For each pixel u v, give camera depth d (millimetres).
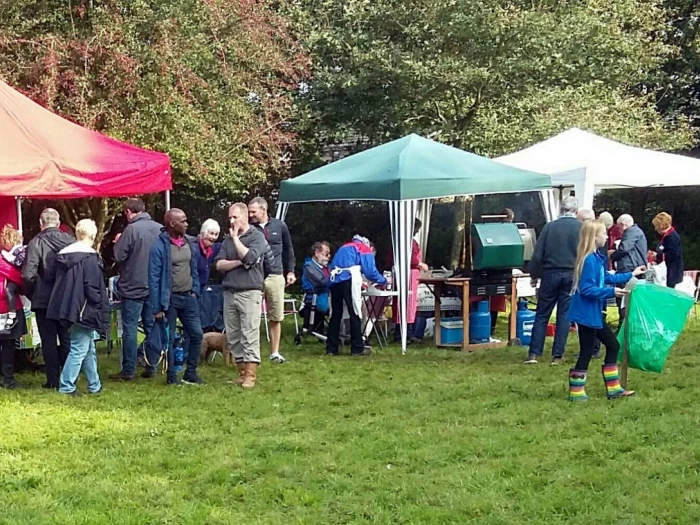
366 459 5559
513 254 10227
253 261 7805
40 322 7883
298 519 4516
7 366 8008
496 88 17359
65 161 8312
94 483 5102
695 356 9289
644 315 7227
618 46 17688
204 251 9102
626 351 7328
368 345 10367
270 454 5680
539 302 9086
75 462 5527
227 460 5535
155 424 6562
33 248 7586
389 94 18094
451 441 5953
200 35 14234
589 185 11109
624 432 6035
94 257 7547
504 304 11023
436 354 9883
